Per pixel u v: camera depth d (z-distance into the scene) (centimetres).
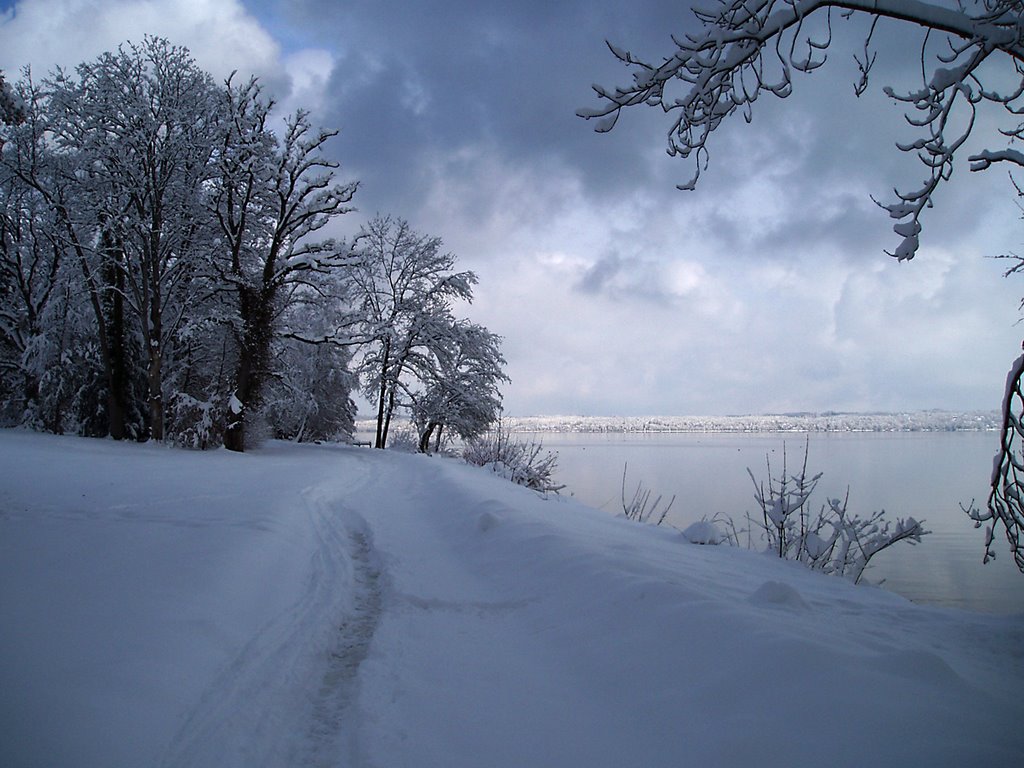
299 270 3002
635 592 546
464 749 355
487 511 998
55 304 2967
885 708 328
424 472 1953
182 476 1508
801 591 691
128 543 708
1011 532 580
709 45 508
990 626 571
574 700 412
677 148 562
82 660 389
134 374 2964
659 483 3300
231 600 561
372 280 4091
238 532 799
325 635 544
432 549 887
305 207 2934
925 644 504
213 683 415
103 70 2591
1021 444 597
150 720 347
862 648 423
